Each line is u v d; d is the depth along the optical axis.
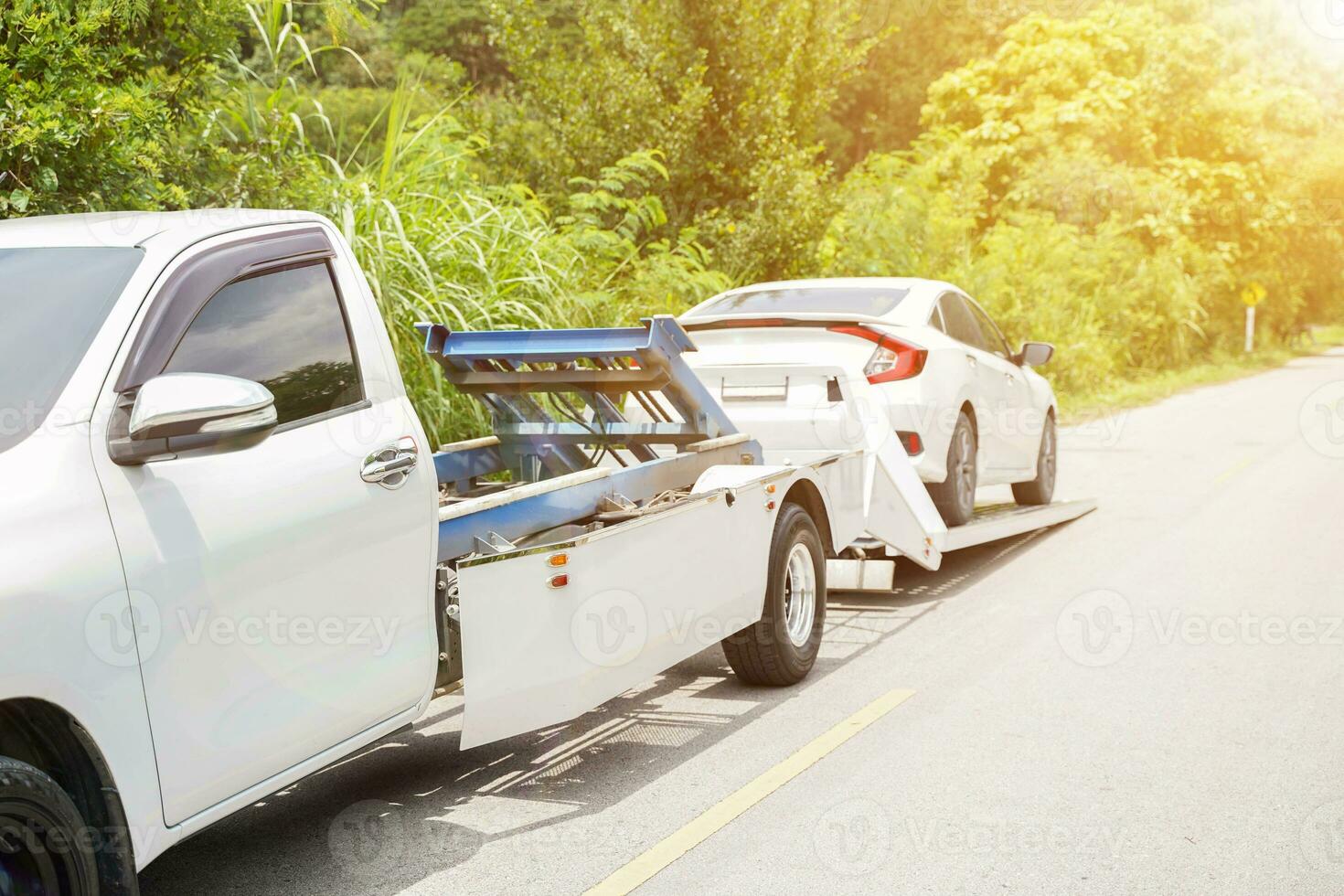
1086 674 5.78
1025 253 23.75
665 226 15.34
